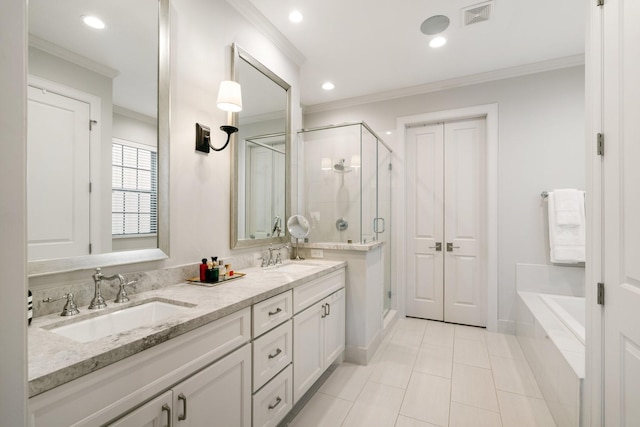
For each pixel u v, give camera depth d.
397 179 3.44
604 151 1.09
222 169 1.88
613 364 1.04
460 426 1.64
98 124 1.24
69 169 1.15
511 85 2.97
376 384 2.06
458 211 3.27
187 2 1.65
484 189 3.17
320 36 2.42
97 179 1.23
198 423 1.06
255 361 1.35
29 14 1.04
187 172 1.64
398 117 3.45
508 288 2.96
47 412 0.66
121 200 1.31
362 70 2.97
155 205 1.45
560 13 2.14
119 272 1.32
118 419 0.81
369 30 2.34
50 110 1.09
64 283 1.14
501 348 2.63
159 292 1.39
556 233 2.71
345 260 2.44
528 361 2.36
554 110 2.81
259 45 2.22
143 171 1.40
